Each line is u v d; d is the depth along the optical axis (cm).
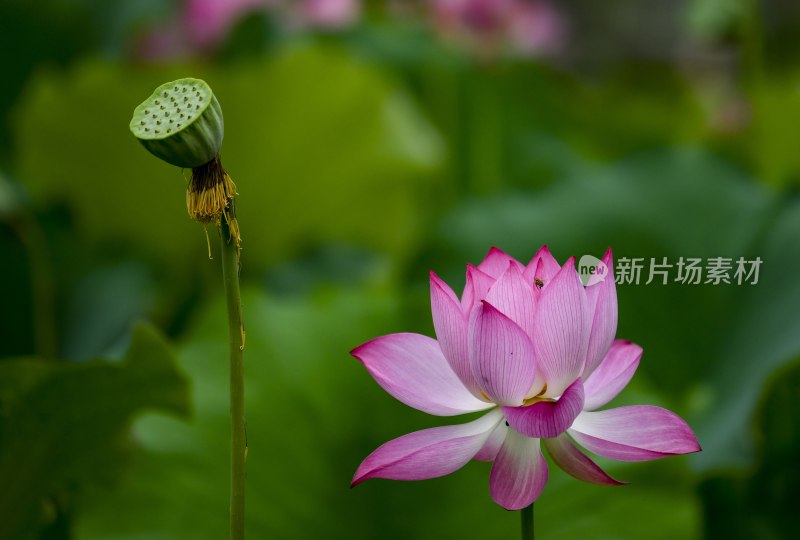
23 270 337
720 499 264
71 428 224
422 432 192
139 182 387
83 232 395
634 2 1261
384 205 406
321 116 383
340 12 521
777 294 291
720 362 293
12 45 491
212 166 191
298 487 237
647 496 231
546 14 589
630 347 193
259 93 374
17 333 345
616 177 339
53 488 229
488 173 484
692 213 322
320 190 397
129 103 377
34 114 379
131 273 377
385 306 259
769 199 318
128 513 231
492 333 189
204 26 497
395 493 235
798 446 248
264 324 253
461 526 233
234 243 192
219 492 235
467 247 322
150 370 221
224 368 245
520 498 190
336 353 247
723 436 263
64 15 502
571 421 188
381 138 391
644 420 191
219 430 239
